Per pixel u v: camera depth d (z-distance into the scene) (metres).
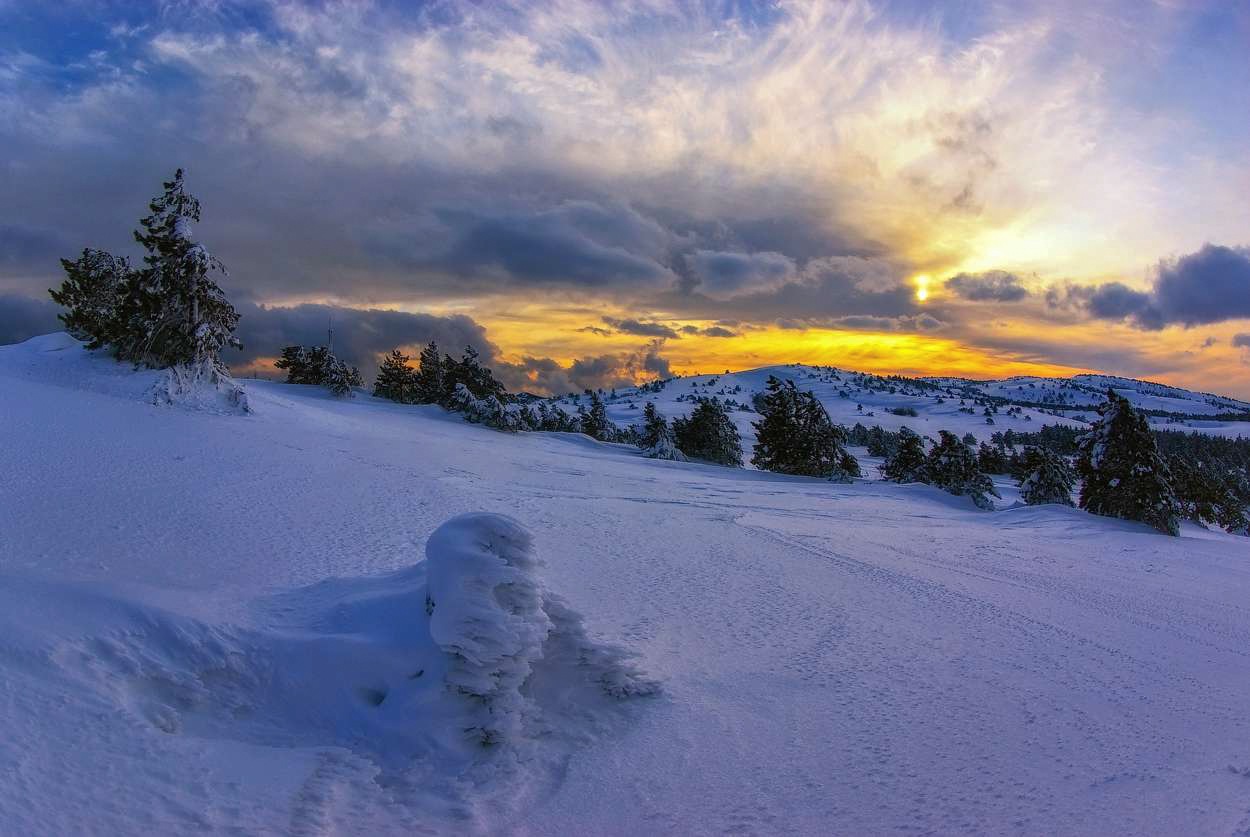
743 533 19.94
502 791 5.82
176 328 34.38
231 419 31.98
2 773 4.60
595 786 6.01
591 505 22.61
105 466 18.48
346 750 6.16
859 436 145.75
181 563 11.03
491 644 6.44
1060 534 26.28
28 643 6.04
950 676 9.24
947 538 22.69
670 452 50.16
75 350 38.38
